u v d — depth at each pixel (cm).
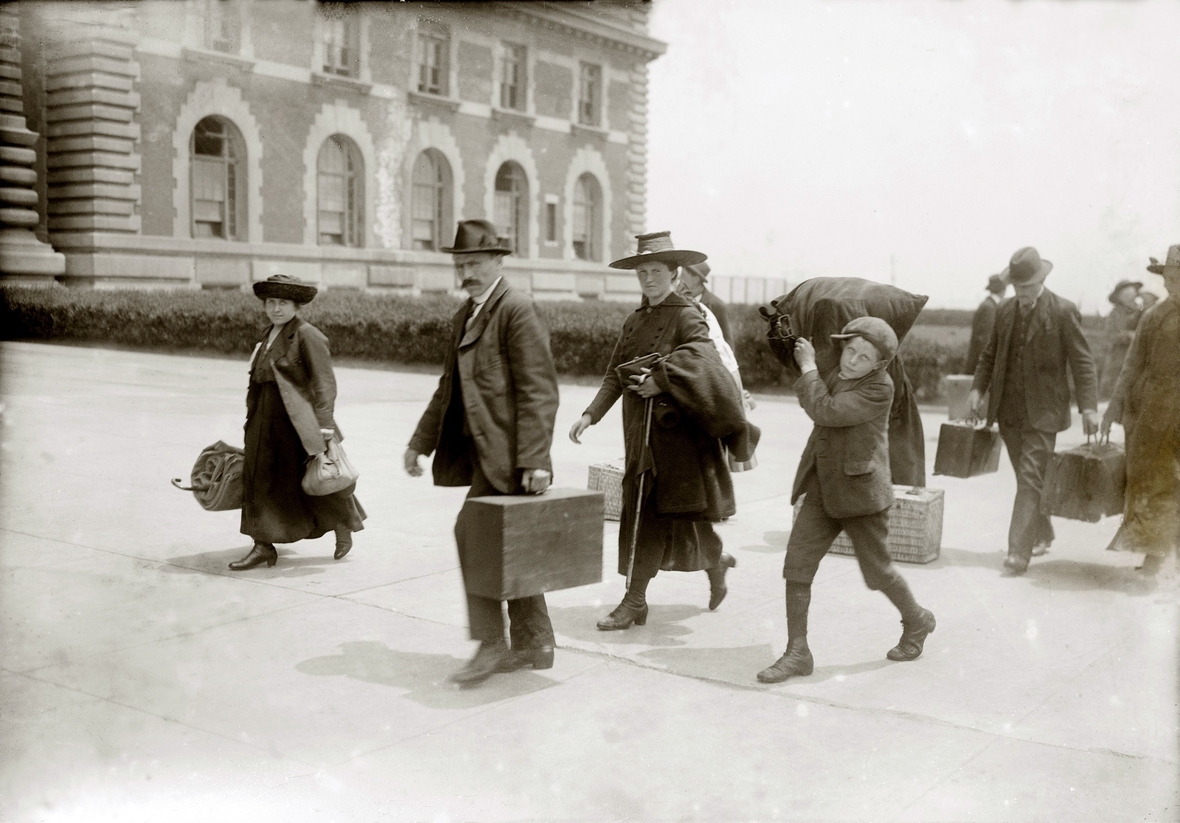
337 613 418
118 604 418
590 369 1513
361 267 2423
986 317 821
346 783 270
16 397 1021
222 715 312
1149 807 262
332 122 2330
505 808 258
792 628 361
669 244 415
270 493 479
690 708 329
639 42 2956
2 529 532
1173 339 484
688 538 420
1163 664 365
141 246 2003
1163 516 487
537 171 2806
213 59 2038
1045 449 506
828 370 471
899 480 535
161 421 902
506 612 398
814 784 275
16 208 1888
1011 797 267
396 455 804
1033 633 405
